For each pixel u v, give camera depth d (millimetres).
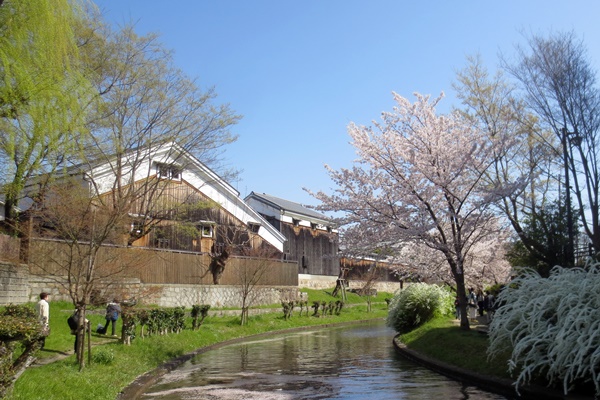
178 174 26547
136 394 9805
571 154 16359
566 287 8602
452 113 18812
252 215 35125
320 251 47062
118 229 14844
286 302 32938
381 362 15125
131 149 20797
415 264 19375
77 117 9836
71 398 8258
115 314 16156
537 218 18297
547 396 8320
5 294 15625
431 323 19484
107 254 15578
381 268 52000
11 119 9320
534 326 8781
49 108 9195
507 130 17469
